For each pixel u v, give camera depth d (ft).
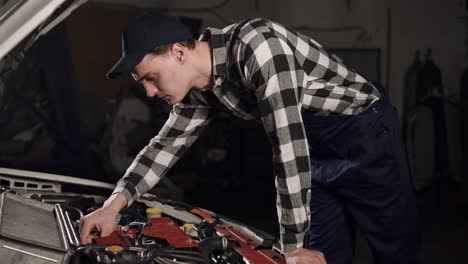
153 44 3.19
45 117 13.47
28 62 12.69
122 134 15.03
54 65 13.28
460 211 16.15
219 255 3.35
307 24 16.33
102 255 2.89
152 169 4.25
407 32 16.87
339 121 4.31
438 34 17.01
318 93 4.06
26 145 13.43
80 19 14.17
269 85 3.23
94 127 14.66
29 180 5.10
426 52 16.99
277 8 16.06
